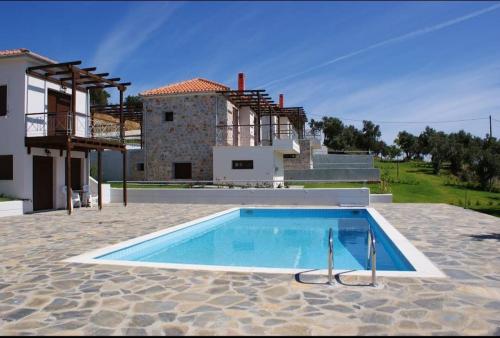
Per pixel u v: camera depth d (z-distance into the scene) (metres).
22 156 14.60
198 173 23.55
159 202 18.89
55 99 16.12
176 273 5.77
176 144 23.88
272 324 3.88
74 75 14.45
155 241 9.26
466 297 4.63
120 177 26.80
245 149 22.05
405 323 3.88
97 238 9.08
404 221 11.48
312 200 17.25
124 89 17.34
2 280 5.55
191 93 23.44
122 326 3.88
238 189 18.05
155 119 24.22
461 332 3.67
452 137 58.53
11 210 13.84
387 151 60.31
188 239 11.04
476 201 22.81
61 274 5.84
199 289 5.00
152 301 4.58
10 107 14.77
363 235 11.58
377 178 29.22
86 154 18.05
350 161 35.72
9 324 3.97
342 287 5.03
